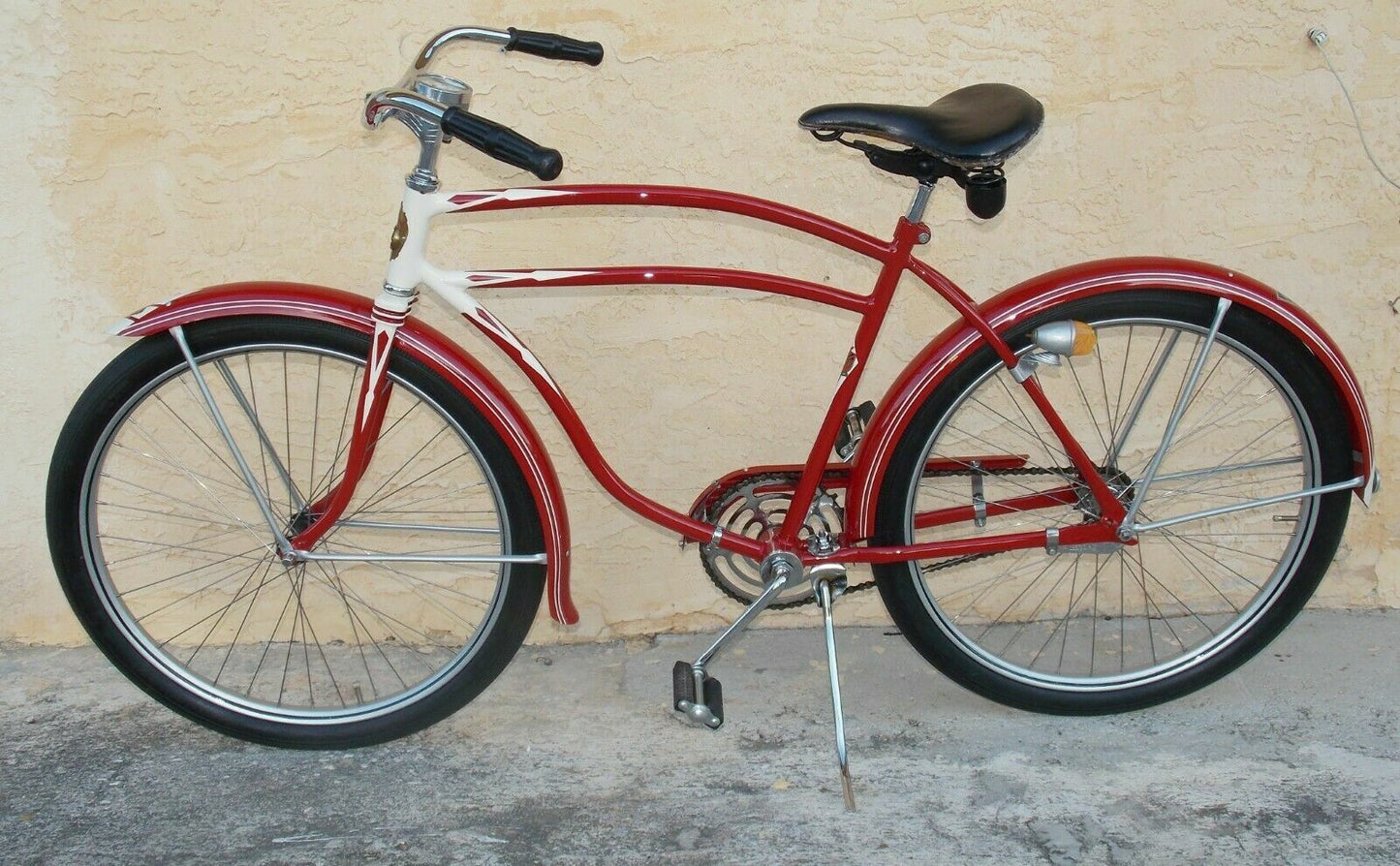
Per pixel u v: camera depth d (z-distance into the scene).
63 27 2.15
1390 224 2.30
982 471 2.16
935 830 1.94
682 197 1.86
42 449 2.41
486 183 2.26
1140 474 2.39
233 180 2.24
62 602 2.52
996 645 2.51
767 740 2.20
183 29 2.15
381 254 2.29
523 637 2.18
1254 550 2.56
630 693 2.37
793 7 2.16
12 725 2.27
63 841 1.96
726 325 2.36
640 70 2.19
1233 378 2.42
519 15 2.16
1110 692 2.22
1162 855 1.87
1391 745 2.12
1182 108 2.23
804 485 2.03
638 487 2.46
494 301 2.32
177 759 2.17
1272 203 2.29
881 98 2.22
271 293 1.96
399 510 2.50
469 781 2.11
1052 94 2.22
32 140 2.21
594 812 2.01
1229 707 2.25
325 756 2.19
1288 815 1.95
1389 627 2.49
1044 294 1.97
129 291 2.31
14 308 2.31
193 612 2.55
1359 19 2.18
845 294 1.92
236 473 2.46
